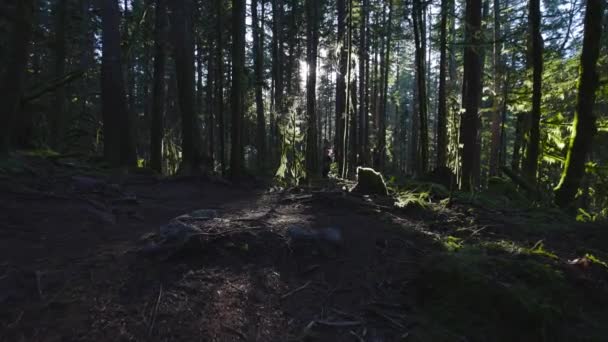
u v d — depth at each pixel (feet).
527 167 28.66
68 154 31.99
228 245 12.68
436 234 15.92
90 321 8.82
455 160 21.36
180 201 22.84
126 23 50.57
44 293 9.67
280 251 13.00
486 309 10.29
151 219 17.84
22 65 23.45
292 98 34.47
